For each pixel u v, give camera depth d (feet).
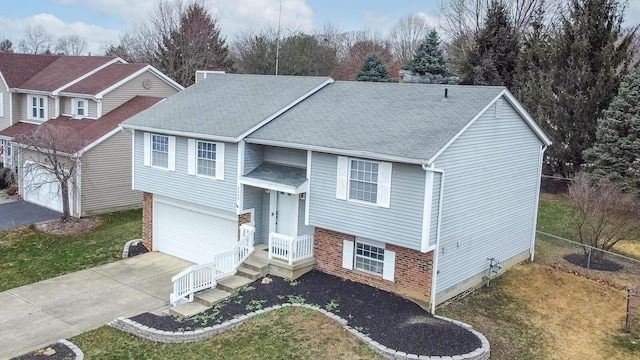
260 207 64.03
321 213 55.98
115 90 99.96
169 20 192.13
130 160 93.50
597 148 85.76
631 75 84.02
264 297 53.11
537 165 67.77
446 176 50.52
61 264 68.08
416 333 45.44
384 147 50.08
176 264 69.10
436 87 62.08
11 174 105.60
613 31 89.61
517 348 47.01
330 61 184.85
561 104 93.20
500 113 58.18
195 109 71.10
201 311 52.06
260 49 179.93
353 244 55.62
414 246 49.26
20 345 46.70
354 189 53.16
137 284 61.72
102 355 44.80
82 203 87.81
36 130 92.58
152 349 45.78
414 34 237.25
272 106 65.57
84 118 100.73
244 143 60.44
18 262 68.64
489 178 58.08
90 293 58.85
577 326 51.60
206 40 180.34
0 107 118.01
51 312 53.78
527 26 157.48
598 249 65.51
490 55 122.93
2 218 87.10
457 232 53.83
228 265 58.23
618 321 52.75
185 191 67.15
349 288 54.34
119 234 80.38
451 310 52.70
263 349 44.19
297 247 57.36
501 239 62.39
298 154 61.00
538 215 85.30
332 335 45.75
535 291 58.65
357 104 62.54
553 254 70.38
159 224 73.97
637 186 82.33
